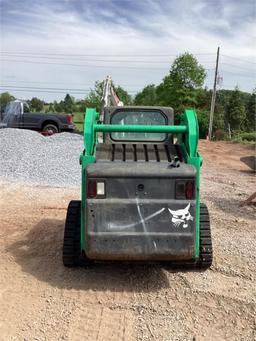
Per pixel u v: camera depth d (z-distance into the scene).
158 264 3.55
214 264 3.74
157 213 3.02
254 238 4.59
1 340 2.57
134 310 2.99
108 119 3.89
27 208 5.59
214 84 31.52
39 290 3.23
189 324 2.83
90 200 3.01
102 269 3.63
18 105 14.08
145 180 3.01
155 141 3.77
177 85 41.84
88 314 2.92
